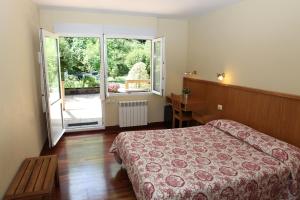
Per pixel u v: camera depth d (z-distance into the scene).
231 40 3.50
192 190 1.75
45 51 3.34
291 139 2.56
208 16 4.08
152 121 5.02
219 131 3.11
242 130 2.85
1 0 2.01
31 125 2.92
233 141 2.75
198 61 4.50
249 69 3.17
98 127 4.63
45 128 3.93
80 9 3.91
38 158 2.44
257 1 2.96
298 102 2.46
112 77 5.71
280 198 2.10
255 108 3.05
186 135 2.96
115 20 4.31
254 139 2.60
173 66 4.94
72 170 2.95
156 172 1.99
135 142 2.68
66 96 8.13
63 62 7.96
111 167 3.04
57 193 2.45
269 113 2.83
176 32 4.82
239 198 1.90
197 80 4.46
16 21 2.47
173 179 1.87
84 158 3.31
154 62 4.79
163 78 4.52
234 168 2.07
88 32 4.18
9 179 1.95
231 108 3.52
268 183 2.00
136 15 4.39
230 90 3.52
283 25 2.62
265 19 2.86
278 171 2.04
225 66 3.68
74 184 2.62
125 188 2.57
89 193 2.46
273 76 2.79
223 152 2.43
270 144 2.41
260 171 2.02
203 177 1.91
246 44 3.20
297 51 2.47
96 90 8.70
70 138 4.13
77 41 7.93
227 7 3.56
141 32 4.51
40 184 1.88
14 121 2.20
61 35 4.11
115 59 5.58
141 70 5.30
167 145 2.61
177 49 4.89
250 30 3.11
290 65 2.56
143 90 5.02
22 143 2.44
